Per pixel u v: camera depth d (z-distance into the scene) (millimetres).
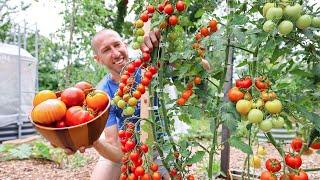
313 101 1866
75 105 1806
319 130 1614
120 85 1870
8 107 8992
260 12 1677
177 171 1882
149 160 1848
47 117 1697
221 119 1636
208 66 2010
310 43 1704
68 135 1699
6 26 13023
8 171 5418
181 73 1787
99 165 2996
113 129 2590
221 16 1802
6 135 9008
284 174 1587
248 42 1735
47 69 13359
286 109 1656
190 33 2051
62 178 5113
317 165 5164
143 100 2141
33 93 9820
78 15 7508
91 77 8344
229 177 4039
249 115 1512
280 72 1842
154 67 1825
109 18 7914
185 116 1897
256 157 2164
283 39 1648
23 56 9453
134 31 1818
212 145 1779
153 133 1879
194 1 1927
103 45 2674
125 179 1866
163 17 1741
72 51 8000
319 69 1713
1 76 8812
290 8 1459
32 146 6871
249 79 1575
